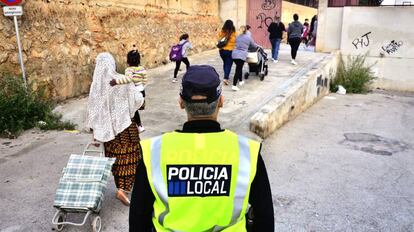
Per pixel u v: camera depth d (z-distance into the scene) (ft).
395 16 46.19
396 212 14.79
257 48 34.53
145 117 25.40
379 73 48.39
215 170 5.07
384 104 37.93
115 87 13.12
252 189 5.19
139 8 41.16
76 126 23.70
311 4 98.58
